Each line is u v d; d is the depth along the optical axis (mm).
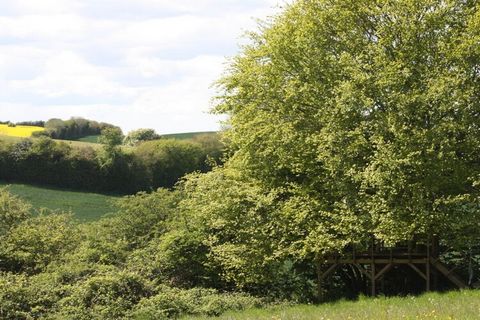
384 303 22359
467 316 14695
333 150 28922
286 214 30766
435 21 27781
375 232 27562
